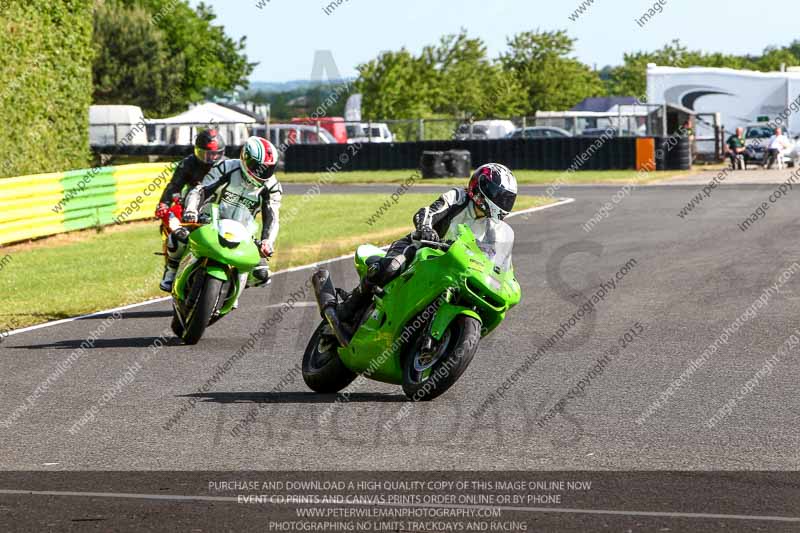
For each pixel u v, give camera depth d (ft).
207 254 69.51
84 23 174.50
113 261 119.03
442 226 55.47
